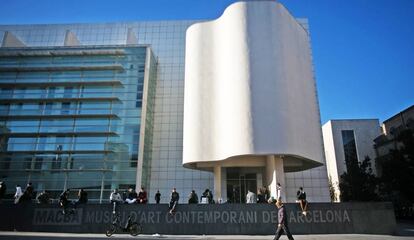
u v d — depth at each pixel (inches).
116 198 721.0
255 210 697.6
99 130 1270.9
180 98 1473.9
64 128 1266.0
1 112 1284.4
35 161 1224.2
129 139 1272.1
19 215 725.9
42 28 1636.3
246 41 1002.7
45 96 1311.5
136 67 1369.3
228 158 991.0
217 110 1053.8
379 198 1721.2
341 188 1943.9
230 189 1238.9
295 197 1352.1
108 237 621.6
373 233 682.8
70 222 713.0
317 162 1040.8
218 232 688.4
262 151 903.1
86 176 1218.0
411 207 1513.3
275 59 978.1
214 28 1145.4
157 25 1596.9
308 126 1011.9
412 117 1760.6
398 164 1299.2
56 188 1198.9
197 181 1366.9
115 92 1326.3
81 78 1343.5
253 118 930.1
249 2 1045.2
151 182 1366.9
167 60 1533.0
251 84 959.0
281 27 1022.4
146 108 1327.5
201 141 1051.3
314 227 684.7
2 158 1226.0
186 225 697.0
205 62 1122.7
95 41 1596.9
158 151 1407.5
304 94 1039.0
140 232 690.2
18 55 1365.7
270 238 617.9
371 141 2317.9
